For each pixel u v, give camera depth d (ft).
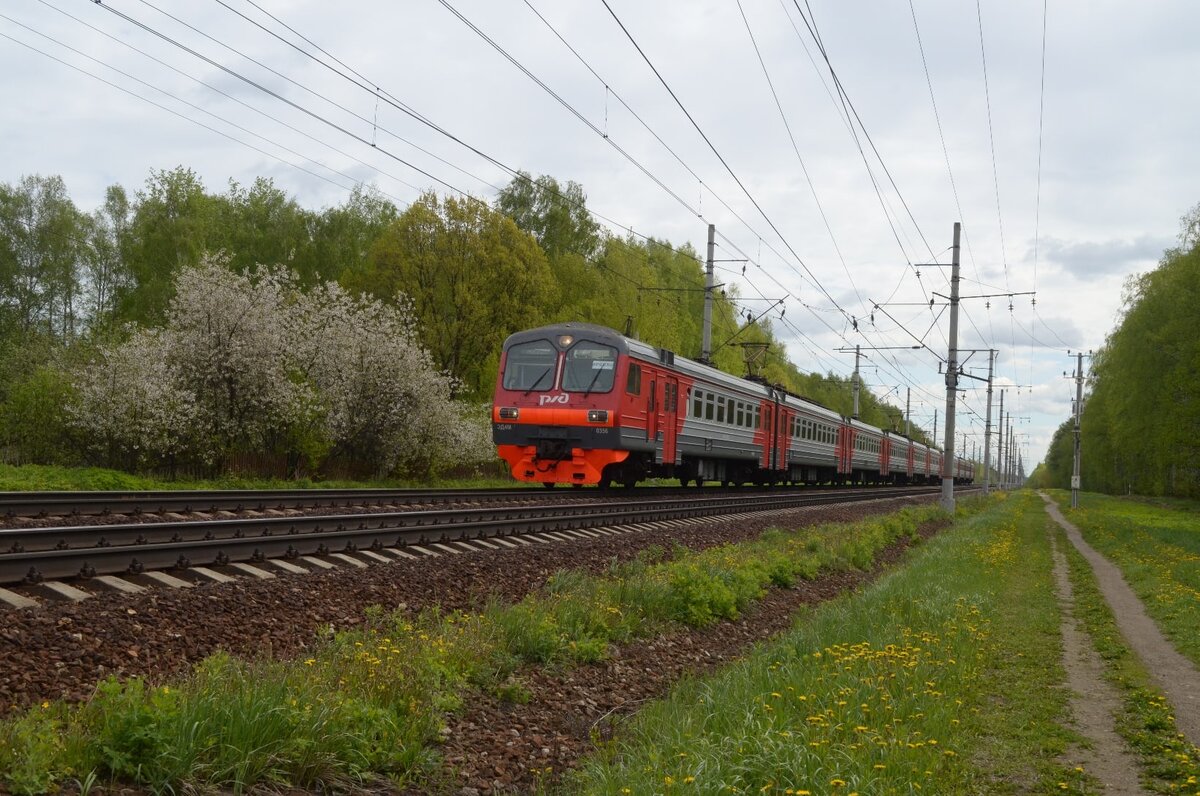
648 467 84.12
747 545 58.23
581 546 46.62
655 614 35.22
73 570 26.81
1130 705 26.32
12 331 157.58
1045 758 21.31
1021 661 32.35
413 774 18.17
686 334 184.44
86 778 13.80
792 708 22.59
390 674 21.27
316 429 84.48
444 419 92.02
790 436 122.21
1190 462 154.71
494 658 25.44
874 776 17.80
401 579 32.86
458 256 124.26
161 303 143.84
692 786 16.84
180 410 74.08
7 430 77.05
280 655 23.56
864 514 100.78
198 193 155.84
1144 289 167.22
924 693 24.94
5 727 14.52
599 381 74.43
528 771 20.06
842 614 37.96
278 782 15.90
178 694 16.69
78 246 168.25
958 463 301.02
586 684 26.37
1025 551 77.30
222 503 48.57
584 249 173.27
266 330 78.79
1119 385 173.27
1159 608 45.39
